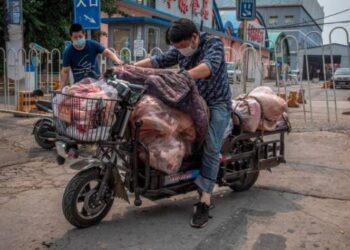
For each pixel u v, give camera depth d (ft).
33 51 40.19
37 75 39.93
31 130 27.43
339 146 23.32
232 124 14.74
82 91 11.69
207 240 12.17
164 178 13.00
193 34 12.65
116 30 60.34
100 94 11.55
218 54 12.78
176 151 12.50
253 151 15.53
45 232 12.59
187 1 80.48
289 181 17.46
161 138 12.39
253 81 31.35
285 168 19.22
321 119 33.40
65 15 57.82
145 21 57.62
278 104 15.43
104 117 11.54
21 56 34.81
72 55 20.29
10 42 35.17
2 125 29.14
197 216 13.10
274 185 16.97
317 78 124.47
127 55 31.81
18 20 34.91
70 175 18.08
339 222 13.51
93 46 20.31
